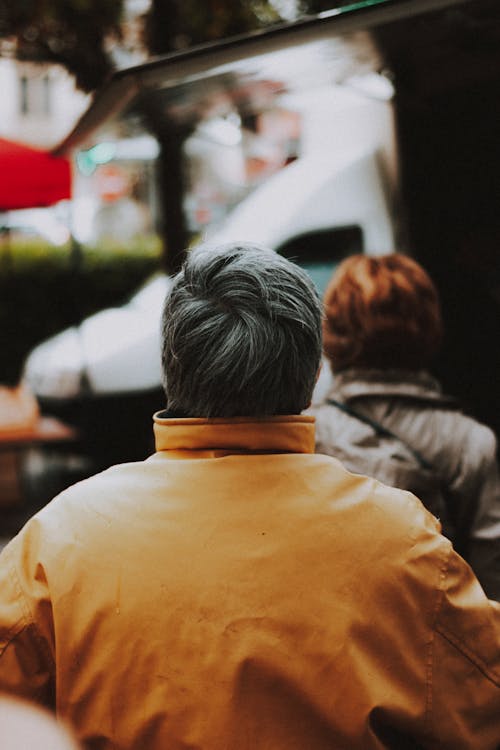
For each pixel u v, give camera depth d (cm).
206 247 133
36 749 66
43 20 574
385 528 122
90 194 1261
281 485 123
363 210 462
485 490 204
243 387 123
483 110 396
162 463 126
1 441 570
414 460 200
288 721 114
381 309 211
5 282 1001
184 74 321
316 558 118
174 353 126
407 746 122
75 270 691
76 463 657
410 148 431
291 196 505
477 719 121
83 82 611
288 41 288
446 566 122
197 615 116
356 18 270
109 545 120
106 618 117
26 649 120
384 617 118
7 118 2325
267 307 125
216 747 112
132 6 619
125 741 116
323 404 215
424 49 306
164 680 115
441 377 406
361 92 380
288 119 470
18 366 1001
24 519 601
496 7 260
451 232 418
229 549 118
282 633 115
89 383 604
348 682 114
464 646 121
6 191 570
